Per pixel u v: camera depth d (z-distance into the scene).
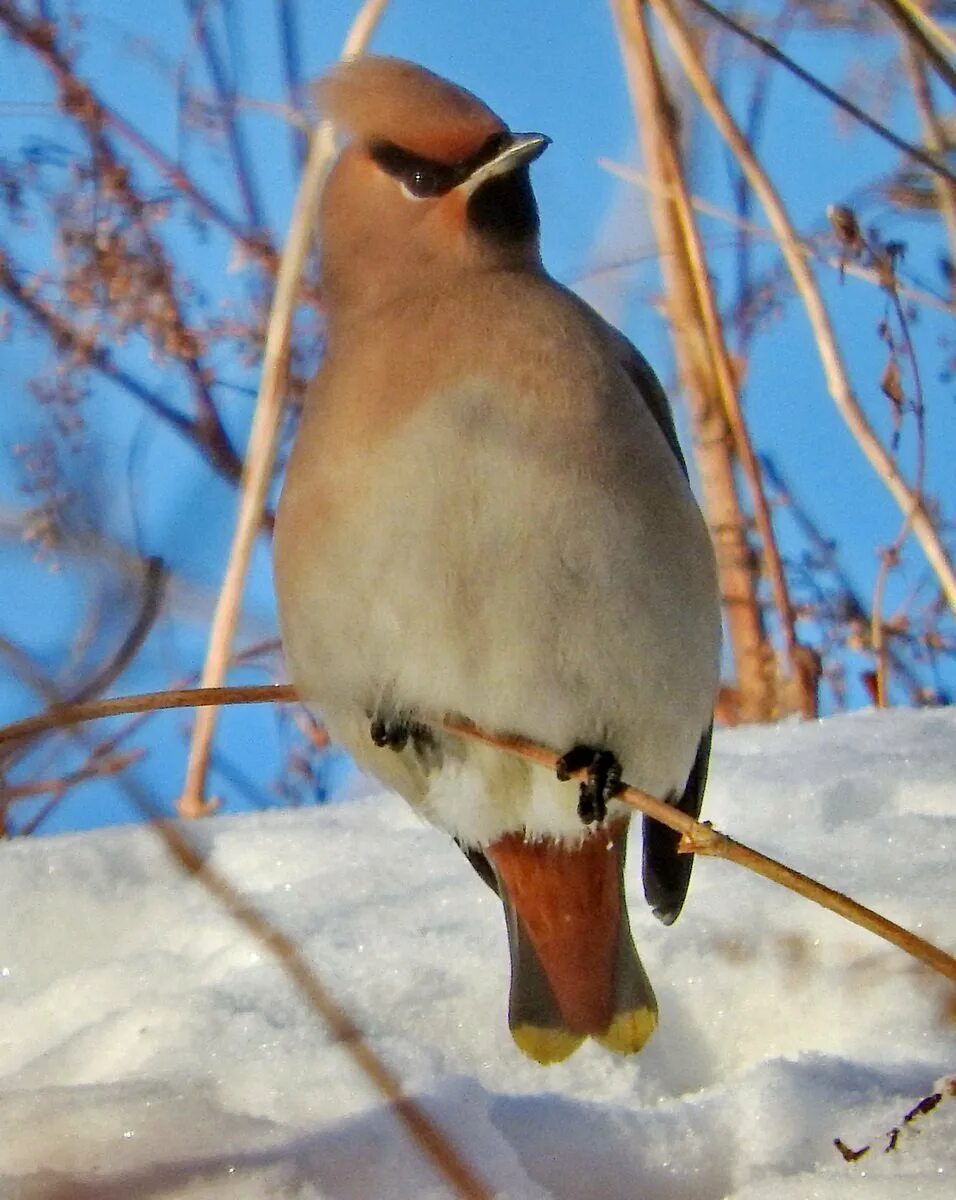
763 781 8.12
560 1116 5.65
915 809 8.03
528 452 6.39
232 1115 5.43
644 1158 5.59
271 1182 5.08
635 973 6.68
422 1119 4.88
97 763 6.31
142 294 9.98
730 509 10.80
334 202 7.33
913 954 5.06
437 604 6.46
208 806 9.46
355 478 6.48
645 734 6.80
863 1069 5.93
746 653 10.73
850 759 8.39
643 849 7.04
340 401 6.59
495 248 7.05
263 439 8.58
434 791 7.07
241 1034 6.27
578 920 6.81
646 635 6.59
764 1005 6.63
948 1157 5.27
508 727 6.71
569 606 6.47
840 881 7.09
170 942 7.55
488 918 7.27
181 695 6.00
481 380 6.47
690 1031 6.64
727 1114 5.71
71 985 7.05
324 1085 5.73
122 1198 4.98
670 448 6.94
